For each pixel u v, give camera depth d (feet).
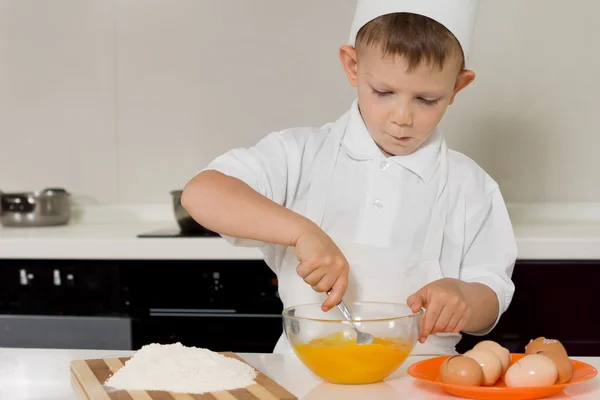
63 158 8.93
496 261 4.37
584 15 8.05
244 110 8.62
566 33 8.08
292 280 4.28
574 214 8.14
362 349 2.93
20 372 3.27
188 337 6.91
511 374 2.84
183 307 6.94
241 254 6.79
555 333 6.55
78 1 8.77
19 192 8.47
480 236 4.45
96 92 8.81
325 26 8.43
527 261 6.54
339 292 3.31
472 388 2.77
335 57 8.45
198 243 6.86
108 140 8.84
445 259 4.35
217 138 8.69
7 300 7.16
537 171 8.20
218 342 6.88
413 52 3.53
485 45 8.17
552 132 8.16
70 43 8.81
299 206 4.43
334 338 2.98
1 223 8.27
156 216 8.82
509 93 8.17
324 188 4.38
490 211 4.51
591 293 6.50
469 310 3.55
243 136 8.65
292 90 8.54
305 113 8.55
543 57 8.12
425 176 4.30
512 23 8.13
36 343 7.09
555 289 6.52
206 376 2.86
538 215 8.17
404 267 4.24
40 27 8.84
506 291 4.13
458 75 4.05
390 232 4.27
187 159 8.74
